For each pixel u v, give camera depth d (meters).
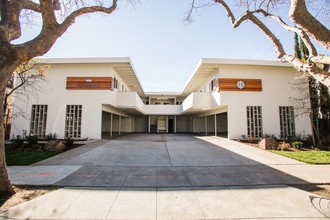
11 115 13.10
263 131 13.16
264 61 13.13
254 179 5.14
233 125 13.14
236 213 3.29
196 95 14.97
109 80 13.12
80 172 5.68
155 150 9.44
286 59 4.97
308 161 7.14
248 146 10.73
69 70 13.23
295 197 3.97
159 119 26.31
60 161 7.07
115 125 24.17
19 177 5.16
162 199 3.84
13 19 4.29
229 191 4.29
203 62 12.87
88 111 12.95
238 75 13.42
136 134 21.00
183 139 14.60
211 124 24.36
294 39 13.44
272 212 3.33
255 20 5.45
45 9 4.19
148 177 5.27
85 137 12.81
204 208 3.47
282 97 13.49
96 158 7.59
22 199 3.79
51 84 13.12
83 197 3.91
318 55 4.12
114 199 3.82
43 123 12.96
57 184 4.61
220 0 6.01
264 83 13.51
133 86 20.97
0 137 3.94
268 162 7.09
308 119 13.27
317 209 3.44
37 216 3.15
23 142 10.04
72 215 3.19
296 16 3.81
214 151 9.22
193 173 5.68
